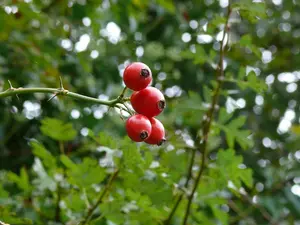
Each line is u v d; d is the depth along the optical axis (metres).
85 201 0.30
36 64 0.46
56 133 0.33
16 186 0.40
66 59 0.51
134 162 0.29
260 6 0.32
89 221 0.30
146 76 0.24
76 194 0.31
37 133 0.49
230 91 0.34
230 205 0.44
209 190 0.32
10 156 0.48
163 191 0.29
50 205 0.34
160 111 0.25
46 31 0.47
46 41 0.47
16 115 0.47
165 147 0.34
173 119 0.41
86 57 0.44
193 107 0.33
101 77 0.52
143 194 0.30
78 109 0.46
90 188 0.31
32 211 0.35
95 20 0.46
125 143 0.29
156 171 0.30
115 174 0.30
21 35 0.45
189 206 0.31
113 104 0.24
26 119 0.48
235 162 0.31
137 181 0.29
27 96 0.46
